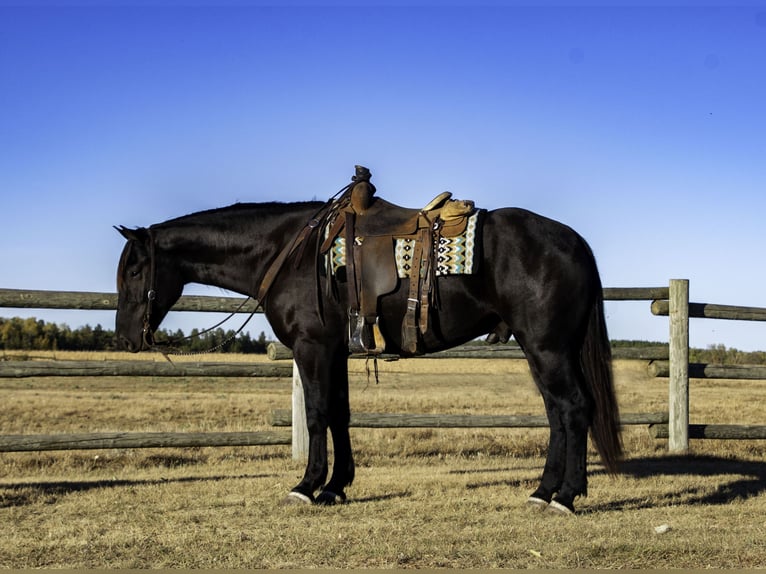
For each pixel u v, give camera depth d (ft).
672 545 14.99
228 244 19.44
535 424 27.45
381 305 17.66
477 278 17.31
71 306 22.82
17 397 60.13
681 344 28.58
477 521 17.19
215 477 23.77
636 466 26.11
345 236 18.04
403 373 97.35
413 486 21.59
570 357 17.24
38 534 16.24
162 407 51.78
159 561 14.30
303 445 26.43
